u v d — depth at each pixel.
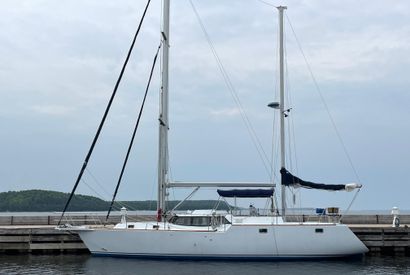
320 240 19.41
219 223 19.72
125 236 19.81
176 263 18.94
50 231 22.77
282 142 21.23
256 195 19.91
